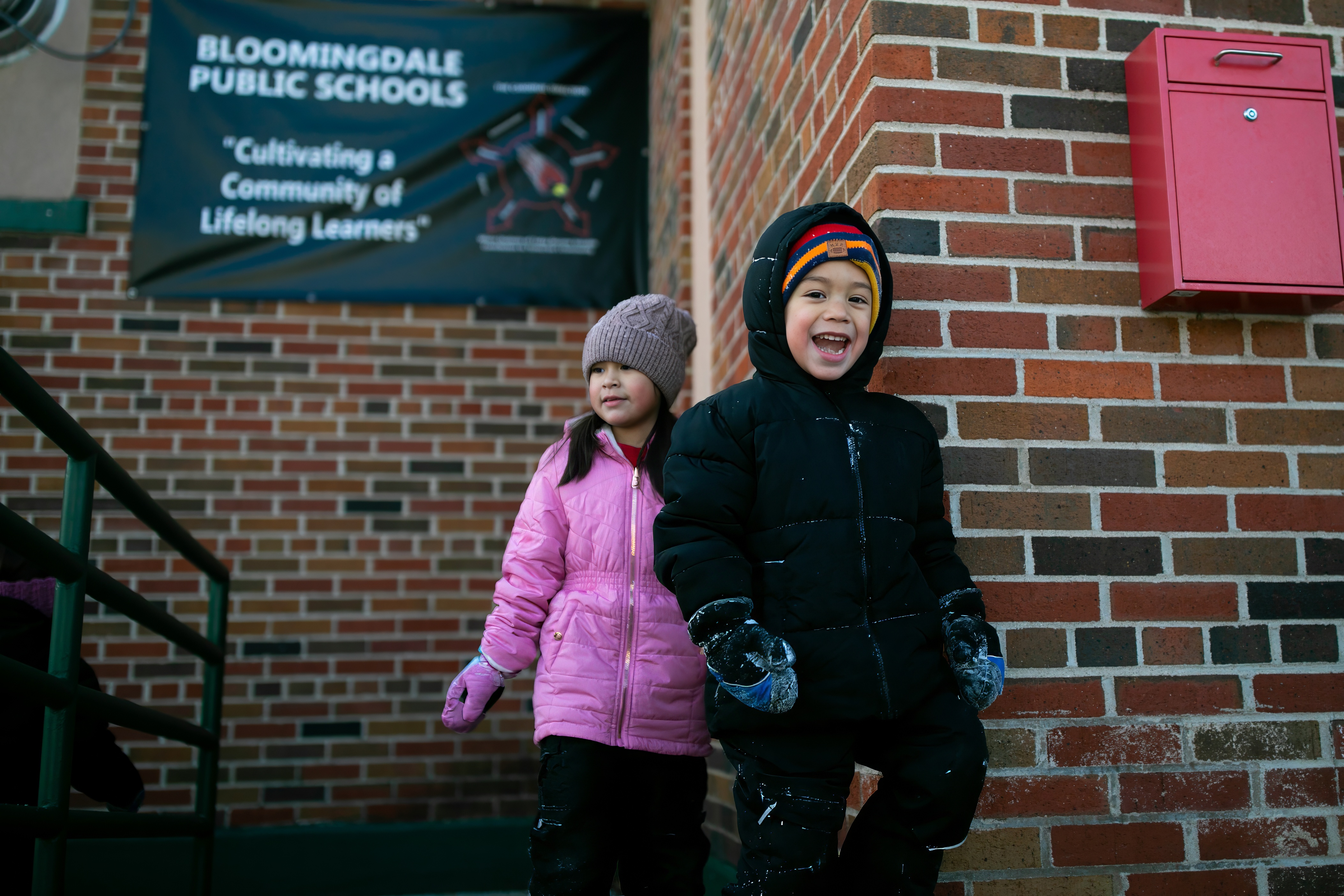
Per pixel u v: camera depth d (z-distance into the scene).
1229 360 2.04
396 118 4.44
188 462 4.07
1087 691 1.88
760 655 1.38
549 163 4.49
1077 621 1.90
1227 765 1.90
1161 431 1.99
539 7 4.56
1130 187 2.06
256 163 4.33
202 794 2.71
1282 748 1.91
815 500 1.51
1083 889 1.82
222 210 4.28
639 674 1.88
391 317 4.30
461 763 3.95
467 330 4.33
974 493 1.91
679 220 3.98
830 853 1.46
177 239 4.23
